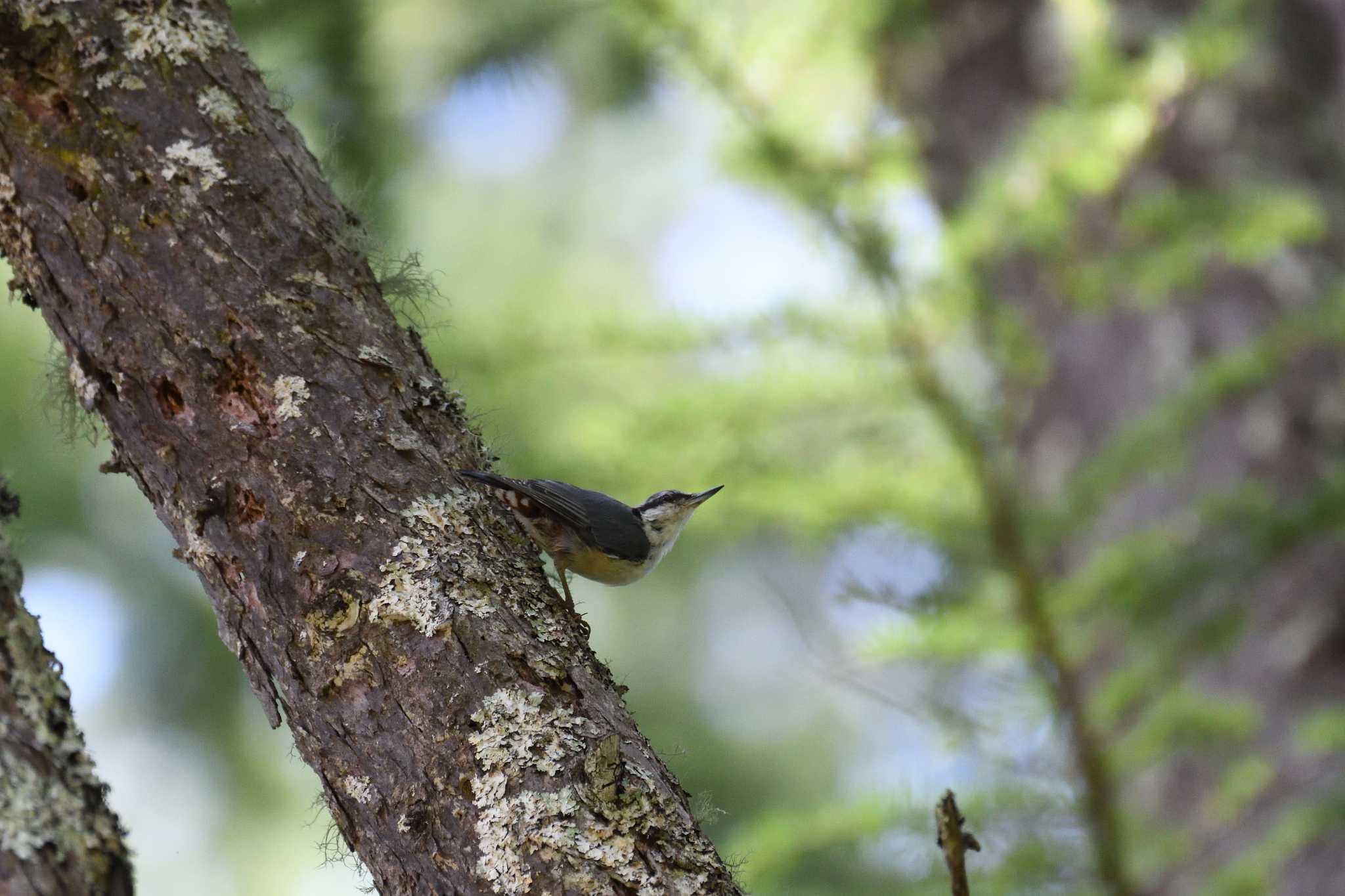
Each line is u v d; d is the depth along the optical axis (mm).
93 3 4875
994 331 7949
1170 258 8383
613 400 9102
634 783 4180
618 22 10680
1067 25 8992
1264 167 9766
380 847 4191
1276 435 9305
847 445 8430
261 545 4492
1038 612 7250
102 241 4684
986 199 8148
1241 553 7934
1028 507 7762
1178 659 7648
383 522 4516
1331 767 8211
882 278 7824
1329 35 10391
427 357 5199
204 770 13812
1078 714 7203
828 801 8562
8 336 12344
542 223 17766
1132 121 8125
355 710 4285
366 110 11109
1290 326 8172
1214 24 8102
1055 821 7254
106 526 13453
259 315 4695
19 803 3355
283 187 4945
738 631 18031
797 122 8172
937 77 10617
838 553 8422
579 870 3957
